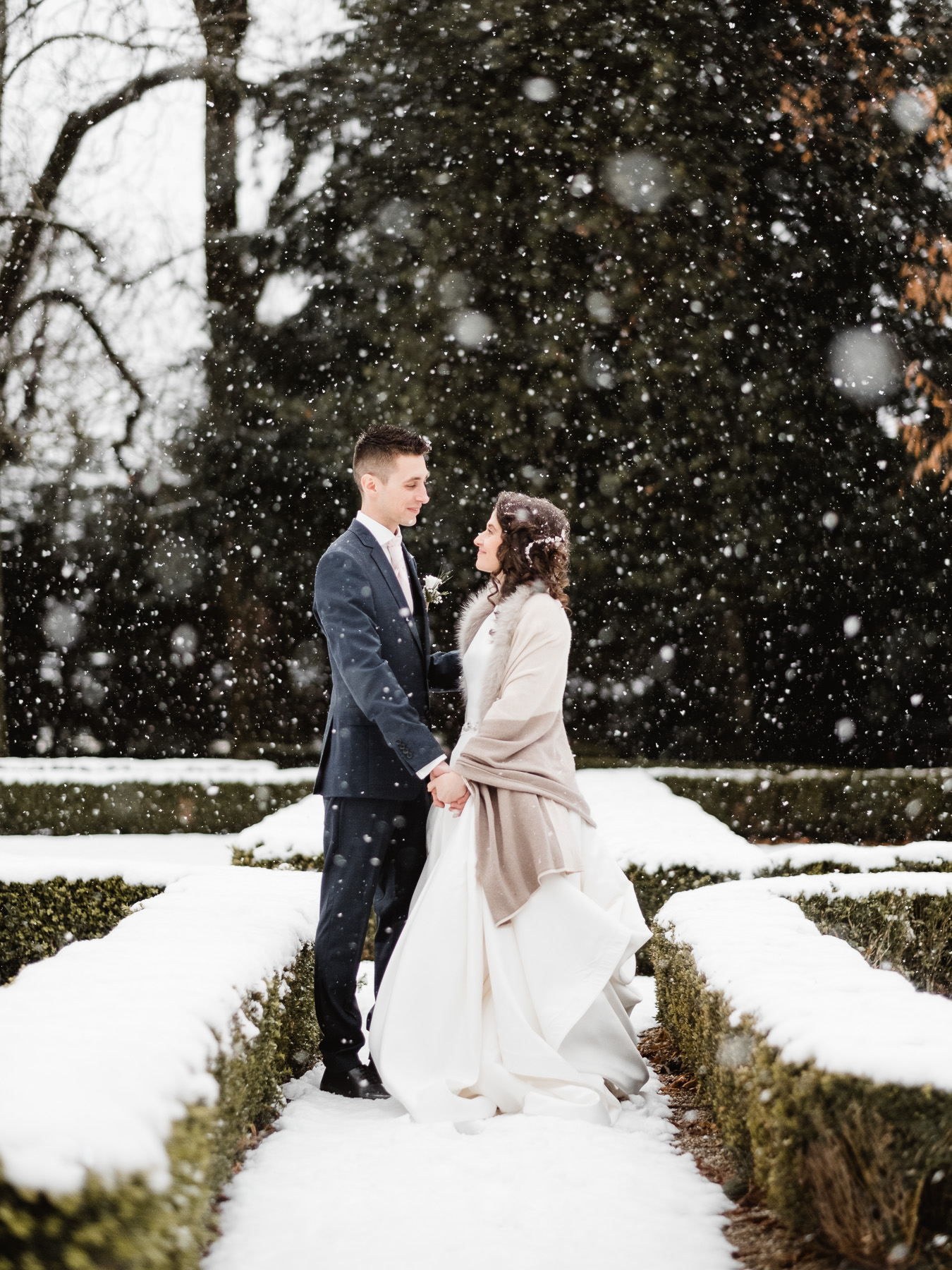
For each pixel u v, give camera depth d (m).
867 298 11.29
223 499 13.15
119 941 2.98
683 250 10.80
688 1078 3.47
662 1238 2.27
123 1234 1.63
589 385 11.22
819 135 11.02
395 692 3.38
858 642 14.10
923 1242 2.05
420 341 11.33
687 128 10.75
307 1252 2.21
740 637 13.85
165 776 11.57
